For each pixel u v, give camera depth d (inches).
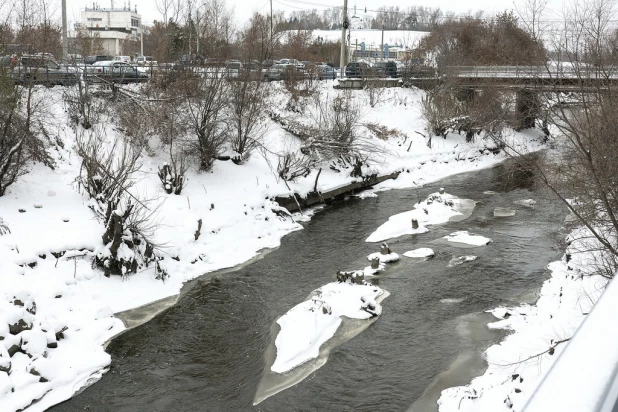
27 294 609.6
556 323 582.2
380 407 486.0
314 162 1155.3
